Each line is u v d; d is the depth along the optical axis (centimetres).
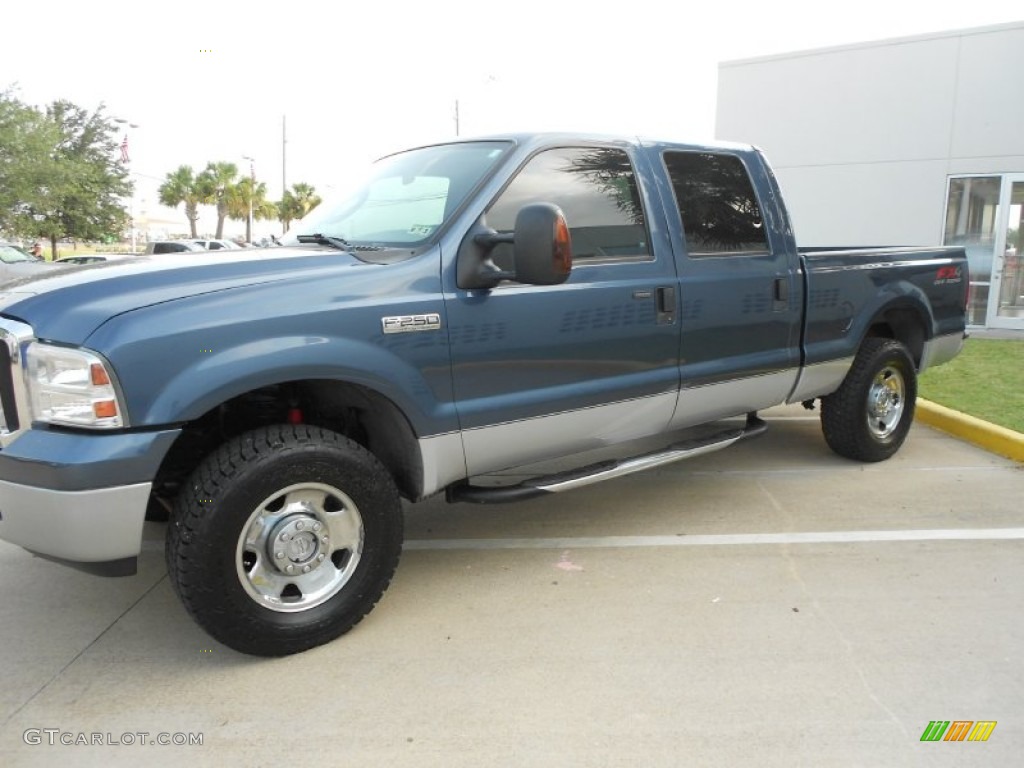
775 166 1385
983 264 1254
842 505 479
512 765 246
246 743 257
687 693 283
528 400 354
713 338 424
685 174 425
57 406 266
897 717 268
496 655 310
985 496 493
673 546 419
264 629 296
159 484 321
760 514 465
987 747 252
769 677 293
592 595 362
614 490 513
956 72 1218
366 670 300
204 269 297
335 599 314
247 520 287
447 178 366
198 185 5212
